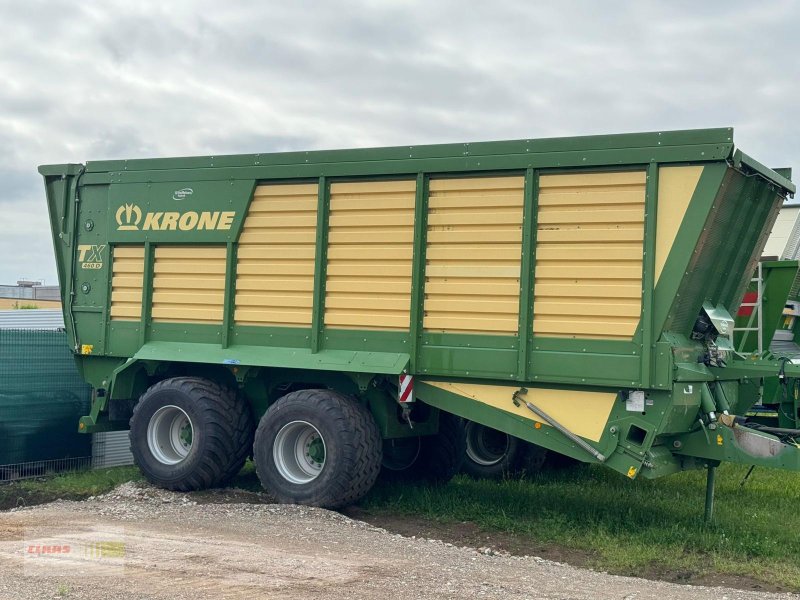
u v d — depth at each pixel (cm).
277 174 942
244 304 961
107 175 1047
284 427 908
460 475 1150
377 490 998
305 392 908
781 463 788
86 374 1073
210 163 984
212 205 980
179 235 997
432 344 866
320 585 598
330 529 793
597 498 987
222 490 978
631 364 786
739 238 877
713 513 909
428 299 870
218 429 963
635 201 790
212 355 965
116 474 1113
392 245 888
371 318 895
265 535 758
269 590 583
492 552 766
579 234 809
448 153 861
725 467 1228
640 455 790
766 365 855
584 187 811
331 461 877
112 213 1041
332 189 919
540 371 820
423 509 922
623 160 792
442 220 866
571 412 820
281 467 912
